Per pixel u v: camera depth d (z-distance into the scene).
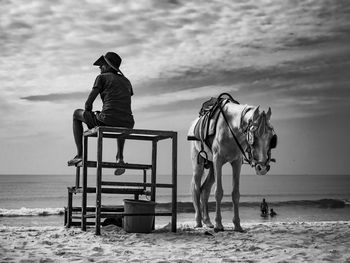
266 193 118.75
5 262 5.14
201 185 9.20
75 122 8.38
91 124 8.04
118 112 8.08
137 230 7.79
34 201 68.62
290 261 5.15
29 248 6.26
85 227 8.11
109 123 8.00
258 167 7.10
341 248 6.11
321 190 145.50
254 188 157.38
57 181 191.75
